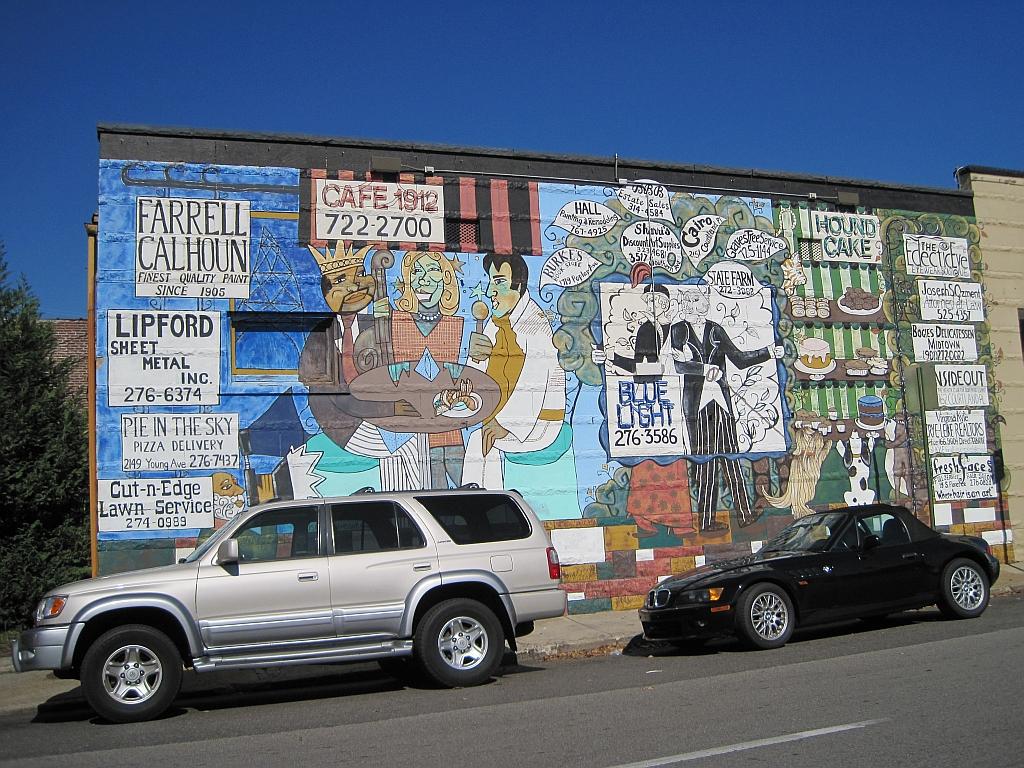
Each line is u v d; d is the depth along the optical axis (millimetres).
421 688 10000
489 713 8391
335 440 13781
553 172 15438
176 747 7656
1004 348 18312
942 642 10875
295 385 13688
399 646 9578
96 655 8750
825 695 8320
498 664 9883
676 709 8109
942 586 12547
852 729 7043
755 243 16531
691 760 6406
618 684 9633
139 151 13484
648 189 15914
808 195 17000
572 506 14812
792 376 16469
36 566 13344
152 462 13016
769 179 16828
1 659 11812
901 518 12758
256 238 13789
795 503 16141
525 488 14609
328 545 9586
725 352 16047
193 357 13312
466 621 9844
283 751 7312
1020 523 17906
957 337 17891
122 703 8773
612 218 15648
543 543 10281
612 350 15344
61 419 14219
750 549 15703
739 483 15828
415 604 9609
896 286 17516
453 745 7203
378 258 14320
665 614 11406
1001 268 18516
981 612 12797
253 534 9523
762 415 16141
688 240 16062
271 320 13820
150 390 13117
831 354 16812
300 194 14086
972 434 17734
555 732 7465
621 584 14898
